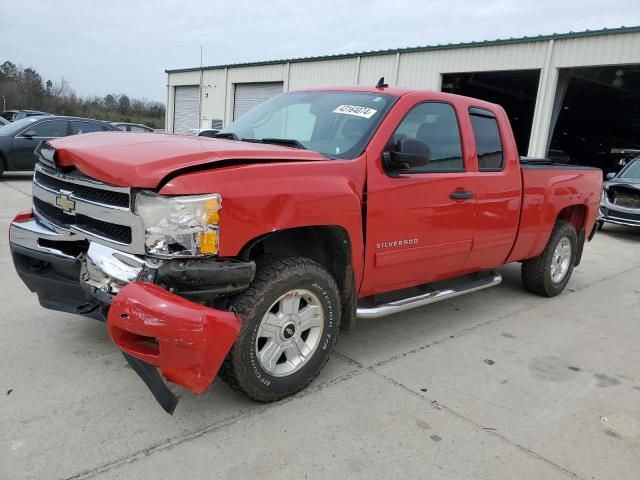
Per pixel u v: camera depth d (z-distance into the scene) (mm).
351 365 3812
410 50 19500
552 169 5344
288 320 3154
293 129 4020
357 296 3646
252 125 4324
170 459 2600
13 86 55438
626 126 36500
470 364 3982
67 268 3141
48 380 3244
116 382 3277
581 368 4070
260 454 2693
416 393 3455
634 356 4395
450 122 4254
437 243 4070
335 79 22531
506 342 4500
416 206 3805
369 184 3486
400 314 5027
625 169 11938
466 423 3133
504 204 4691
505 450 2893
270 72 25734
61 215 3166
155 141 3119
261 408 3125
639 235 11641
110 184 2736
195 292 2676
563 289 6254
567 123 36656
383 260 3672
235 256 2785
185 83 32156
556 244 5723
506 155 4758
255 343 2977
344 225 3275
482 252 4629
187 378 2594
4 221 7836
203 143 3156
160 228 2602
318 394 3346
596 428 3193
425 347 4250
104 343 3791
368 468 2646
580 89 25312
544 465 2785
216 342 2566
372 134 3617
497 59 17266
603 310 5648
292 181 2996
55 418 2861
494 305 5551
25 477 2396
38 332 3912
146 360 2619
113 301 2584
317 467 2625
